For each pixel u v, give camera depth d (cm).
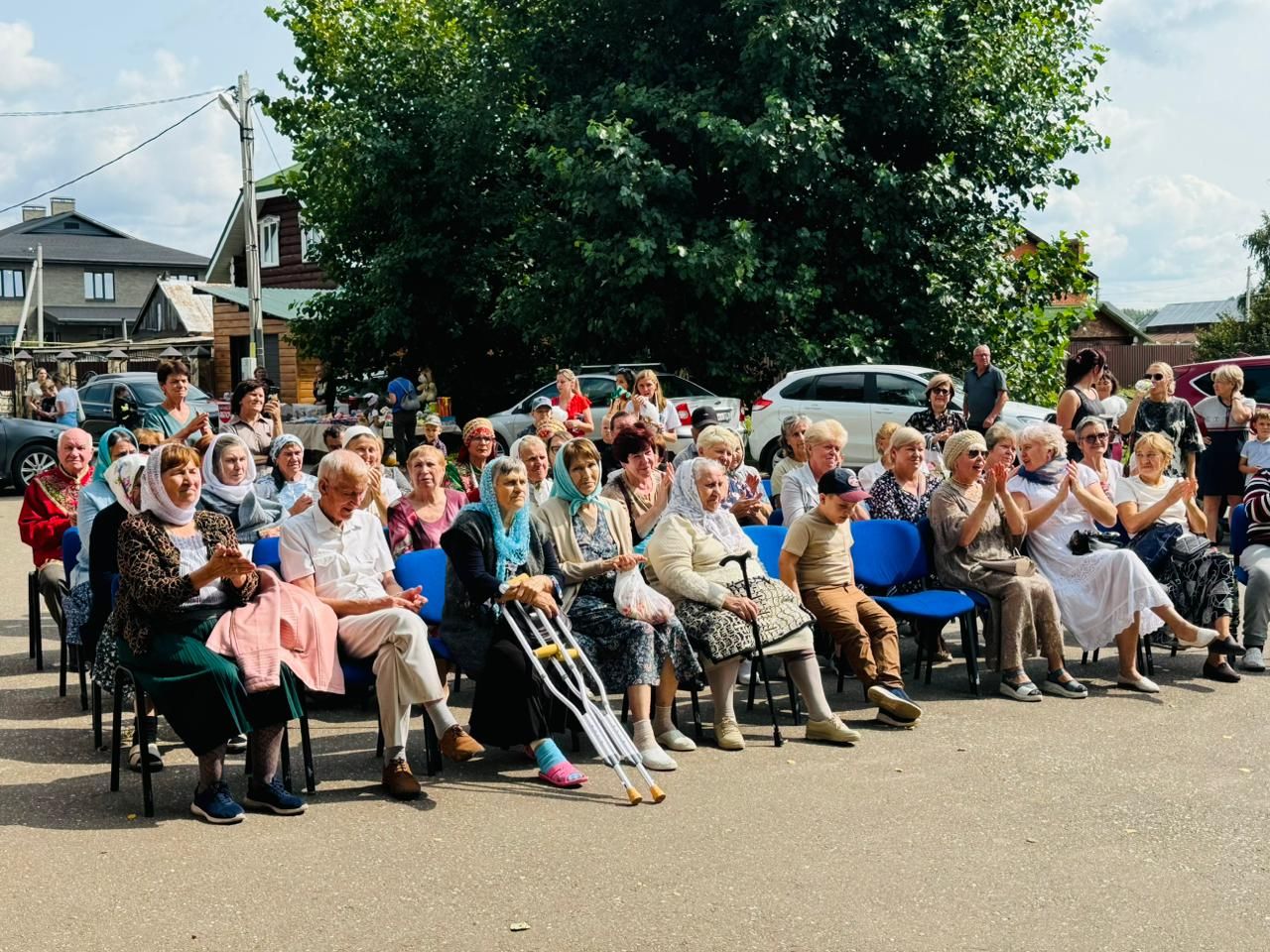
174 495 538
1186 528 838
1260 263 4700
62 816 527
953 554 765
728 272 1908
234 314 3572
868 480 909
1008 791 564
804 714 709
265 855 484
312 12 2556
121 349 3972
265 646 526
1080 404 1150
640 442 745
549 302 2164
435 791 567
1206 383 1572
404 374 2641
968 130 2050
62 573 779
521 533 619
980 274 2105
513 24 2256
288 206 3819
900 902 441
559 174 2011
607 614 626
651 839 503
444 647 616
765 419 1889
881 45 2038
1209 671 779
